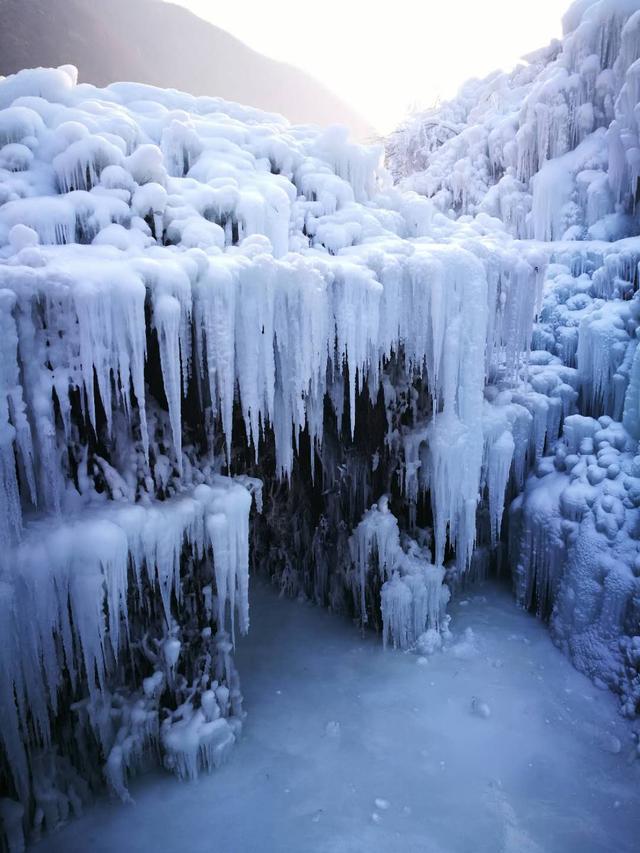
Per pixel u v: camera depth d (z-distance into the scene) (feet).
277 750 18.88
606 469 23.86
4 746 14.30
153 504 16.60
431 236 27.35
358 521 26.27
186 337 15.66
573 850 15.61
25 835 15.12
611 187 37.01
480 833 16.06
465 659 23.50
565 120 42.73
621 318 27.17
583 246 33.65
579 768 18.38
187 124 22.26
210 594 19.03
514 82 61.05
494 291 23.91
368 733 19.72
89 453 16.44
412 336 21.50
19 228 14.96
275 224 21.04
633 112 34.94
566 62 44.32
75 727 16.53
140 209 17.93
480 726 20.06
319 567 27.84
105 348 14.29
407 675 22.66
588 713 20.53
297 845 15.52
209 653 18.85
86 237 17.42
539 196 41.75
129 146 20.72
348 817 16.44
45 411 13.85
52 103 21.40
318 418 20.97
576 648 22.62
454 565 26.99
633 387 24.39
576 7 47.98
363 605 24.91
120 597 15.97
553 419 27.76
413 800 17.10
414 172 65.57
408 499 25.58
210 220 20.06
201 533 17.25
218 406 19.35
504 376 29.01
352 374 19.45
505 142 49.85
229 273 15.94
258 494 18.85
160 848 15.28
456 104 68.90
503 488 25.73
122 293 14.07
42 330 13.80
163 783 17.29
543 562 25.20
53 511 14.88
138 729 16.92
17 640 13.55
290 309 17.81
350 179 26.91
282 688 22.00
